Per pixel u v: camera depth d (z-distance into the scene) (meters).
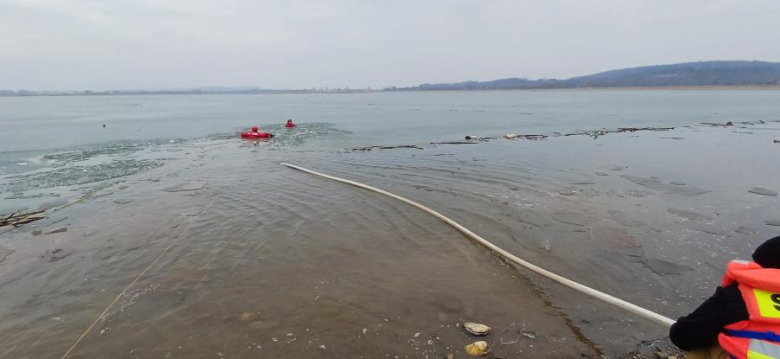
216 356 4.08
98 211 9.04
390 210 8.77
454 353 4.06
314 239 7.16
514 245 6.84
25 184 12.06
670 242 6.92
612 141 19.56
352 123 33.06
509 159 14.87
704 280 5.60
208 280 5.71
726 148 16.92
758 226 7.64
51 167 14.71
